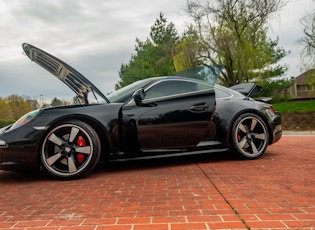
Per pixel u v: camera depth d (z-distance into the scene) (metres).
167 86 3.63
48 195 2.40
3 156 2.92
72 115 3.09
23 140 2.94
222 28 20.64
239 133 3.93
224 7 20.30
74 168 3.03
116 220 1.72
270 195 2.16
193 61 20.97
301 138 7.37
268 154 4.38
